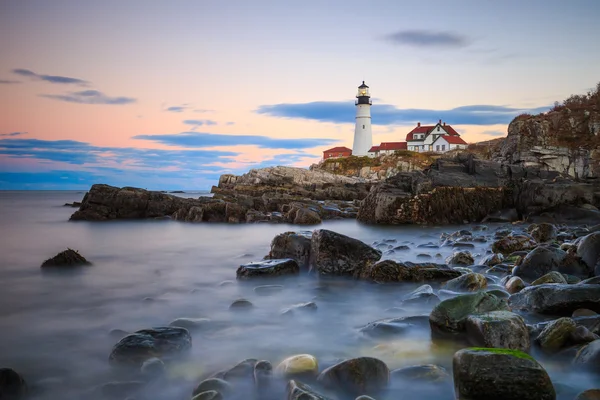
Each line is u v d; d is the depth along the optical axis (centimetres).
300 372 497
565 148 5759
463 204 2805
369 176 10006
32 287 1048
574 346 539
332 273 1074
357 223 2955
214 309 835
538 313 698
